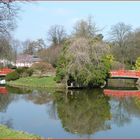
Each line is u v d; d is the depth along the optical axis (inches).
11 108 1740.9
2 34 1184.2
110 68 2974.9
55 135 1171.9
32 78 3068.4
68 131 1244.5
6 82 3152.1
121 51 4175.7
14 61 4987.7
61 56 2637.8
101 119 1488.7
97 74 2571.4
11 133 868.6
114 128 1309.1
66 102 1972.2
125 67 3777.1
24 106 1813.5
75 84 2591.0
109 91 2509.8
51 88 2667.3
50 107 1791.3
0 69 3558.1
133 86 2925.7
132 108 1780.3
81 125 1355.8
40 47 6220.5
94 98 2154.3
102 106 1844.2
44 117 1505.9
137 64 3595.0
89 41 2559.1
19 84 2974.9
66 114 1589.6
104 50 2632.9
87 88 2628.0
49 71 3248.0
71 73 2482.8
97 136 1170.6
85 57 2475.4
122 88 2736.2
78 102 1979.6
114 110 1721.2
